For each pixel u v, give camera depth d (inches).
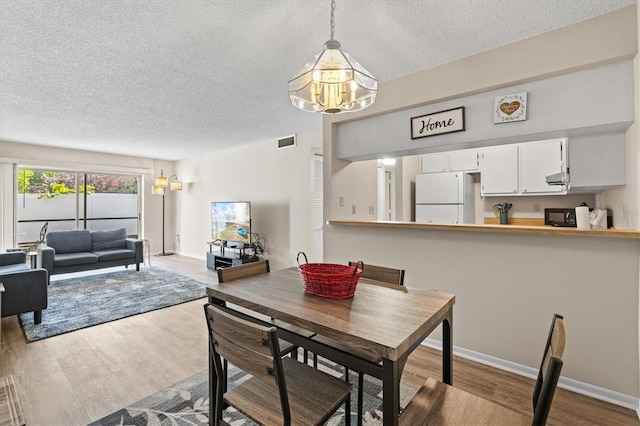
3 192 206.7
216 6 69.1
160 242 297.1
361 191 147.5
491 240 92.0
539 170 162.9
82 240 212.1
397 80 109.0
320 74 64.4
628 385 73.4
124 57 92.7
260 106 138.1
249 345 43.8
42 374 87.7
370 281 74.7
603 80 76.5
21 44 84.7
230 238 219.3
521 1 68.4
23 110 141.9
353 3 68.2
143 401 75.9
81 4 67.9
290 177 198.2
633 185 74.4
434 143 104.6
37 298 122.0
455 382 83.5
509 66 86.3
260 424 44.6
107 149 240.5
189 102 132.4
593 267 77.1
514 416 45.4
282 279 74.5
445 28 78.6
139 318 130.8
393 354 39.9
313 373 56.6
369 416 70.4
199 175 272.8
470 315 96.1
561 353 36.0
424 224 102.6
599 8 71.4
